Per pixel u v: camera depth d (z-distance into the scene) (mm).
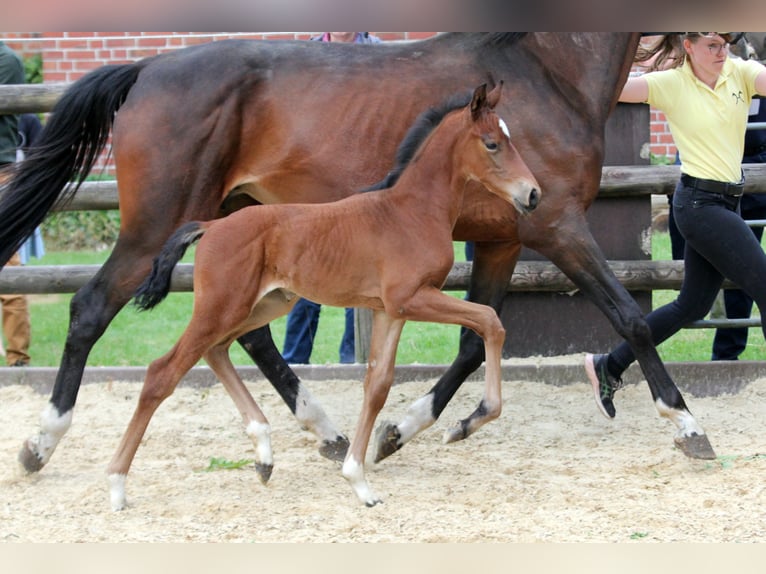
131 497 6094
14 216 6898
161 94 6711
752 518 5434
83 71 13844
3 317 9812
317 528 5453
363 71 6855
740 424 7680
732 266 6805
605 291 6664
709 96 6809
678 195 6969
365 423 5926
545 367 8578
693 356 10273
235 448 7305
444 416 8039
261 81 6805
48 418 6504
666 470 6516
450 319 5930
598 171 6863
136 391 8594
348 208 5910
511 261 7316
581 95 6820
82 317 6609
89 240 15359
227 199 7223
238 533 5379
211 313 5746
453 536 5242
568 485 6230
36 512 5812
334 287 5895
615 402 8297
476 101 5906
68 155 6965
